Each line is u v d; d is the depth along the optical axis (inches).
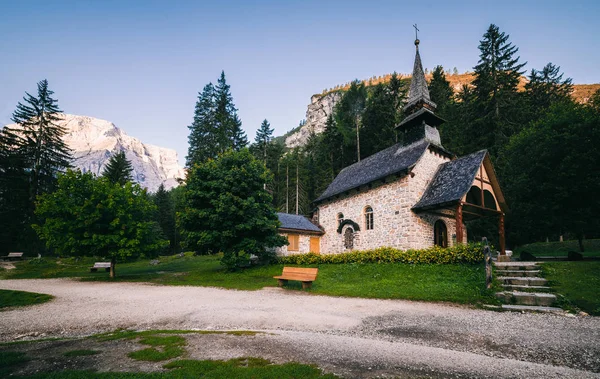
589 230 821.9
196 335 255.3
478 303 366.0
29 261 1140.5
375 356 200.4
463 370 175.9
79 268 1083.9
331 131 2030.0
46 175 1502.2
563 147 791.7
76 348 224.5
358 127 1923.0
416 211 727.7
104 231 752.3
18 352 215.6
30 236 1327.5
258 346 222.8
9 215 1311.5
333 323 297.9
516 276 434.9
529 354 206.7
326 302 402.3
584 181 737.0
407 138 920.9
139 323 321.1
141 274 827.4
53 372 170.1
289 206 2026.3
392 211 776.3
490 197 754.2
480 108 1370.6
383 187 814.5
